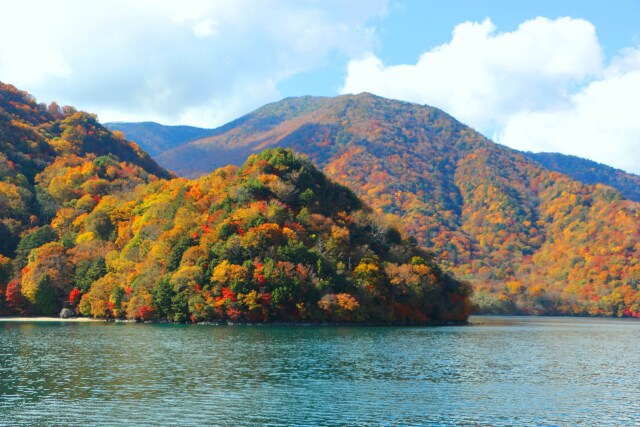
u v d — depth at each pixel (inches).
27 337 5664.4
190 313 7623.0
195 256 7854.3
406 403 3038.9
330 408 2918.3
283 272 7544.3
